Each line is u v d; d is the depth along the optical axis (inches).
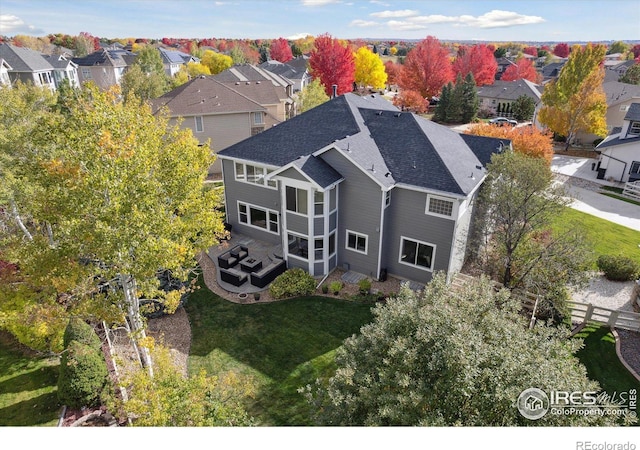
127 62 3275.1
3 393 569.3
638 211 1204.5
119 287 599.5
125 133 510.3
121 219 456.1
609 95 2016.5
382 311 439.8
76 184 459.2
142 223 454.0
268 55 5014.8
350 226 826.2
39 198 485.1
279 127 997.8
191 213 610.2
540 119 1935.3
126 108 577.3
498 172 699.4
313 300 764.0
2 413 535.8
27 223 855.1
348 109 960.9
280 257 882.8
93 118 488.4
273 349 645.3
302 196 787.4
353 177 782.5
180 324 705.6
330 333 678.5
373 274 836.6
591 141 1950.1
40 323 522.6
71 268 483.2
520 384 310.3
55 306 536.4
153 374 501.0
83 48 4057.6
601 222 1109.7
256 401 552.4
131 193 467.8
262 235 991.6
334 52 2389.3
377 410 354.3
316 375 593.6
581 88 1798.7
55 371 610.5
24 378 597.3
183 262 590.2
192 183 588.1
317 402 410.6
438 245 765.9
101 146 468.8
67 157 488.7
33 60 2316.7
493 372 319.6
